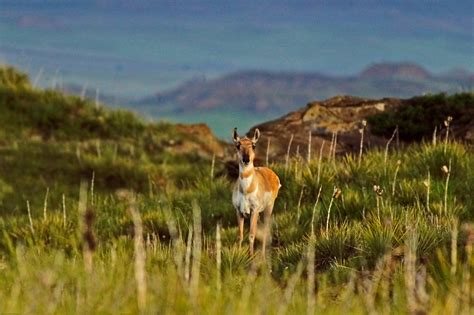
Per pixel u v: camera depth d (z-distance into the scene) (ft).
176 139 343.05
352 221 168.14
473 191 179.42
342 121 264.31
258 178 169.27
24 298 92.89
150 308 86.58
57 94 363.56
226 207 198.39
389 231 141.90
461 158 198.70
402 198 177.27
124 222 187.73
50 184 270.87
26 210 243.40
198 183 228.84
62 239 175.32
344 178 200.95
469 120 250.16
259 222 184.14
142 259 88.74
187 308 88.69
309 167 204.74
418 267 121.39
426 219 154.40
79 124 342.85
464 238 134.10
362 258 134.00
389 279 118.52
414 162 205.05
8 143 313.53
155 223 183.73
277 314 87.97
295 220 177.37
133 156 314.96
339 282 125.90
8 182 267.39
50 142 319.68
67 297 94.73
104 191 271.69
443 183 180.65
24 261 127.54
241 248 148.25
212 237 173.47
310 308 90.17
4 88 354.33
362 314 94.32
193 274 95.76
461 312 91.04
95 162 287.48
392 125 259.19
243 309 88.79
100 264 125.49
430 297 98.89
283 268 140.77
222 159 260.21
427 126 256.32
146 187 272.92
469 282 104.78
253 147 169.17
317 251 145.59
